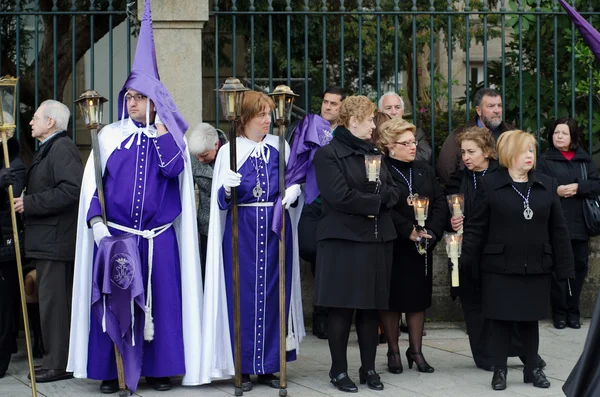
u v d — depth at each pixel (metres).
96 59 11.97
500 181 6.53
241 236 6.68
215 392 6.54
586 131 9.66
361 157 6.54
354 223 6.45
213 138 7.28
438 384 6.68
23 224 7.29
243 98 6.75
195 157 7.54
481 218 6.54
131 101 6.61
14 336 7.46
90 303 6.57
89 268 6.60
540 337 8.30
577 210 8.56
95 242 6.54
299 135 6.84
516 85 9.77
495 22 11.89
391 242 6.60
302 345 8.06
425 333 8.47
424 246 6.87
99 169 6.49
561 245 6.54
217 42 8.40
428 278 7.00
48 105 7.06
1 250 6.94
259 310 6.65
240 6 9.93
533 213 6.45
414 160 7.13
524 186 6.51
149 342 6.54
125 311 6.34
